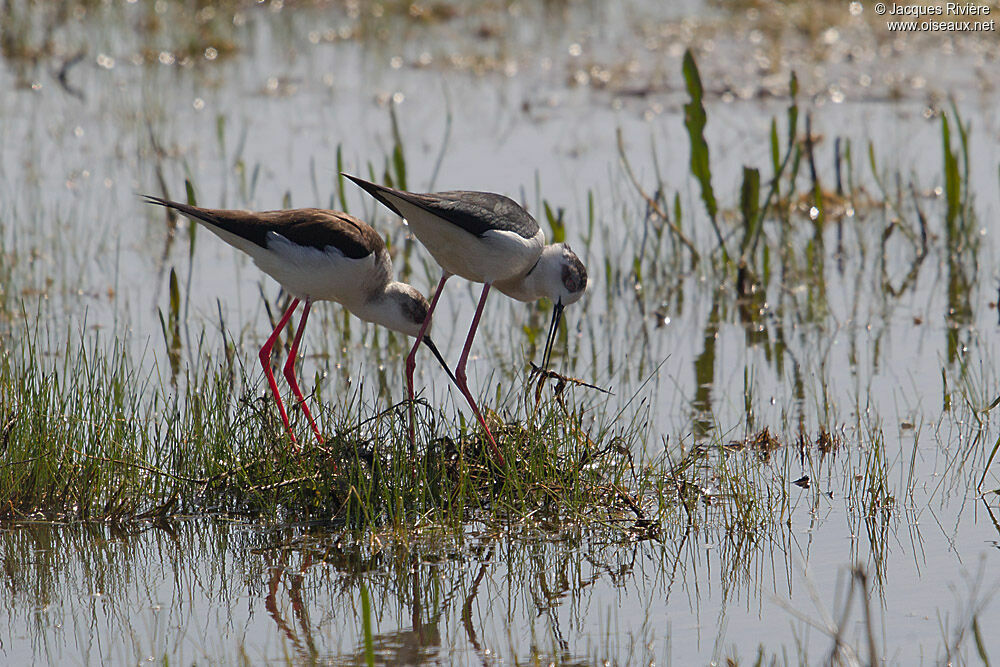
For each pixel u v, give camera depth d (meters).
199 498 8.09
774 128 12.72
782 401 9.90
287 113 17.88
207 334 11.38
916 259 13.19
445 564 7.29
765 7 22.92
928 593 6.73
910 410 9.53
